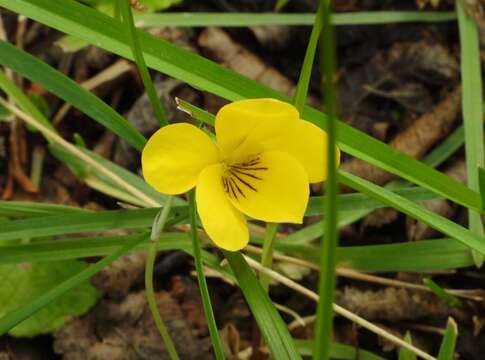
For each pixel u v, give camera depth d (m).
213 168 0.12
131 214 0.13
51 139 0.15
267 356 0.14
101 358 0.14
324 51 0.09
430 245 0.14
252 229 0.15
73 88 0.13
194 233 0.12
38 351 0.14
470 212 0.14
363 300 0.14
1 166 0.15
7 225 0.13
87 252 0.13
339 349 0.14
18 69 0.13
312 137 0.12
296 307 0.15
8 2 0.13
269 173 0.12
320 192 0.15
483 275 0.15
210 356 0.14
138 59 0.12
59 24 0.13
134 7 0.13
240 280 0.13
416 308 0.14
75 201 0.15
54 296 0.12
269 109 0.11
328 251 0.10
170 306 0.14
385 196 0.13
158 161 0.12
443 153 0.15
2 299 0.14
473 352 0.14
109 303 0.14
